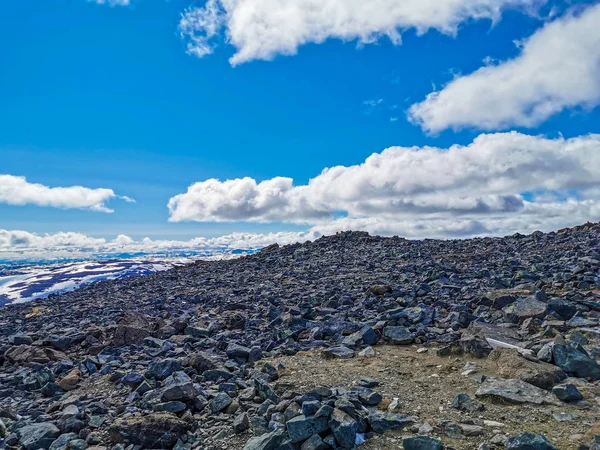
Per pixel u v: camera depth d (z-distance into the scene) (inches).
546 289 703.7
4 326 962.7
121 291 1453.0
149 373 443.2
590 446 235.5
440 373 400.5
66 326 859.4
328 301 784.3
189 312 866.8
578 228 1533.0
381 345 525.0
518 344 447.2
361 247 1736.0
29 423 359.9
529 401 310.0
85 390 437.4
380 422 293.4
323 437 282.0
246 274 1454.2
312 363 464.4
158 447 303.4
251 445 281.7
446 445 260.7
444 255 1354.6
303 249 1845.5
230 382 415.8
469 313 597.6
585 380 345.4
